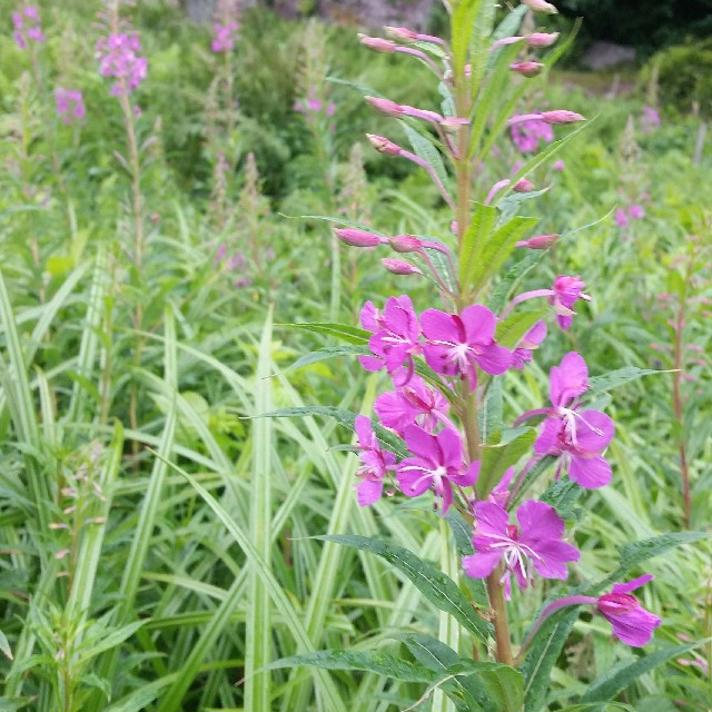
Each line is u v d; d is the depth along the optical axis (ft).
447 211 2.99
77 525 1.03
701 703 0.96
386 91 4.90
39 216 1.96
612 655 1.05
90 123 3.28
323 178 2.66
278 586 0.93
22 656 0.98
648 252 2.35
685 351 1.51
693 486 1.46
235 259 2.15
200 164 3.84
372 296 1.96
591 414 0.65
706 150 5.54
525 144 2.11
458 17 0.64
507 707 0.67
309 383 1.65
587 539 1.44
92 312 1.64
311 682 1.04
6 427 1.32
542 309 0.62
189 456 1.29
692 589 1.08
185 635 1.16
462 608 0.68
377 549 0.68
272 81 4.27
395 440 0.70
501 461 0.66
